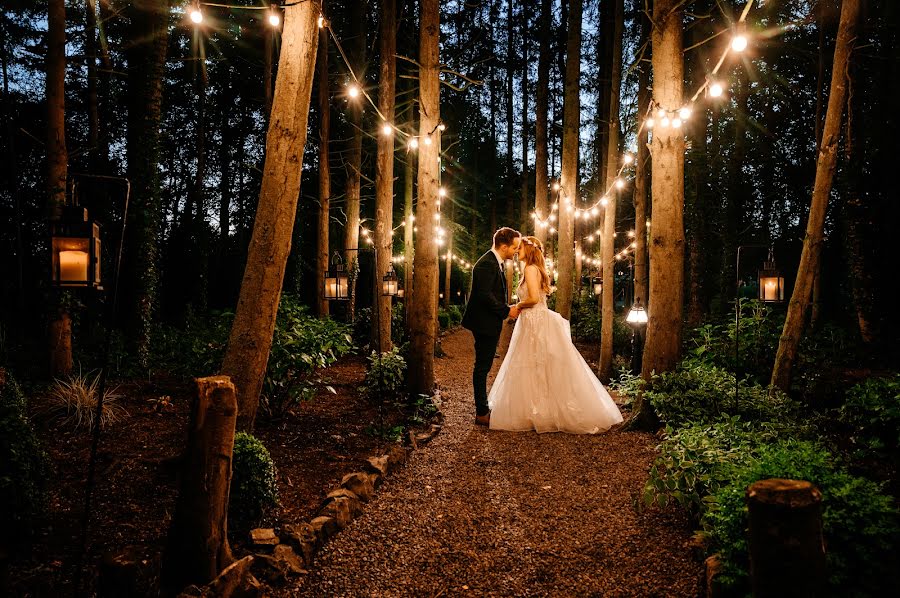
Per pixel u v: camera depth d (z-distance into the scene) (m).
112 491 3.52
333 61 14.88
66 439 4.55
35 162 12.88
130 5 10.98
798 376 7.01
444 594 2.72
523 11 17.91
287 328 5.88
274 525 3.28
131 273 8.70
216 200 25.17
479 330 6.07
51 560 2.65
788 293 17.75
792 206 19.25
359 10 13.10
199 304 16.03
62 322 6.54
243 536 3.10
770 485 1.68
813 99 16.67
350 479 3.86
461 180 31.12
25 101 14.20
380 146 9.93
